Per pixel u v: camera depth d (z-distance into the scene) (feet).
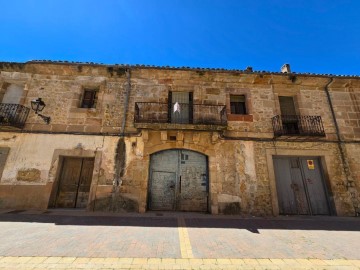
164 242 13.10
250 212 24.44
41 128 26.12
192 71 29.12
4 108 26.61
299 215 25.03
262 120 28.35
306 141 27.55
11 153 24.94
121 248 11.87
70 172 26.11
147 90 28.96
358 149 27.63
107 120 27.09
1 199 23.32
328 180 26.18
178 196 25.55
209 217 21.91
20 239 12.87
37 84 28.25
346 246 13.19
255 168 26.13
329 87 30.94
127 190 24.50
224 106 27.81
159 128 25.84
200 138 26.84
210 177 25.48
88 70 28.94
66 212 22.29
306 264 10.35
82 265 9.59
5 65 28.12
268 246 12.91
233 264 10.15
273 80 30.14
